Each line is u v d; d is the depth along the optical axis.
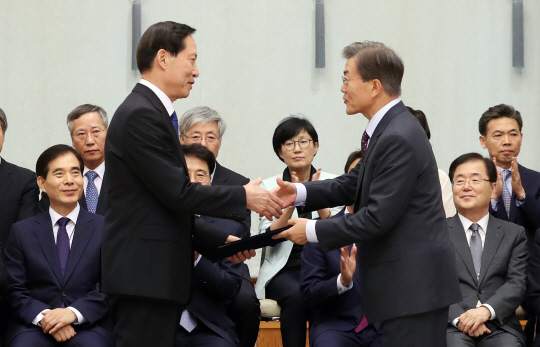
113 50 10.20
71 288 6.22
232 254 5.49
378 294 4.82
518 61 10.25
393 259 4.78
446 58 10.34
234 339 6.23
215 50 10.34
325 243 4.92
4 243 7.09
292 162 7.65
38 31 10.18
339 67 10.32
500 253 6.38
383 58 5.03
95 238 6.41
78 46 10.20
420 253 4.76
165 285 4.66
